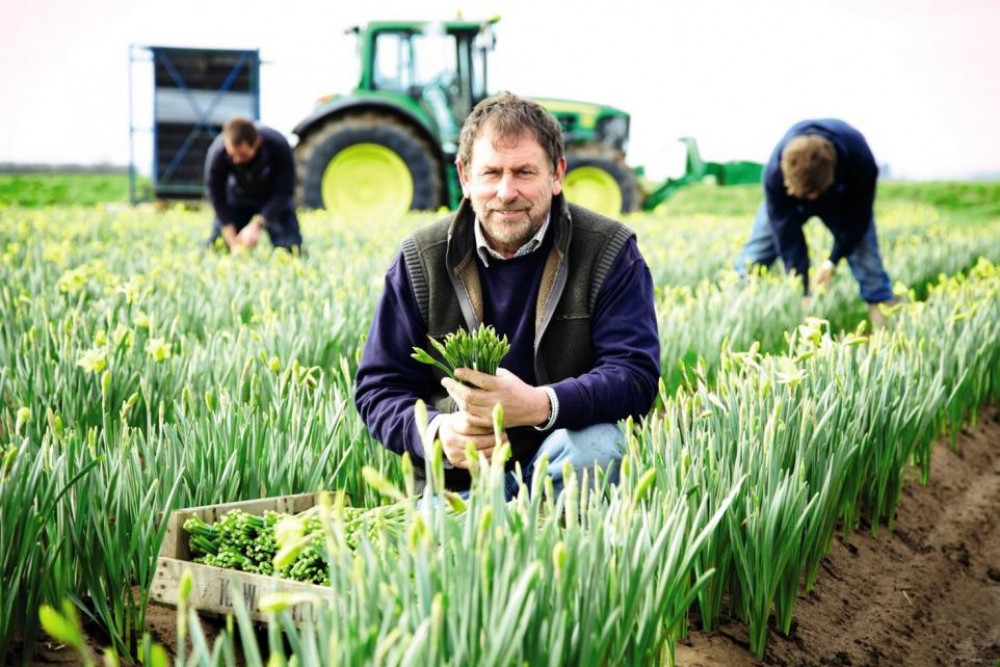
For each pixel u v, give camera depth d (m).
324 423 3.60
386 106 19.34
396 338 3.62
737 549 2.96
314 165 19.22
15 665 2.71
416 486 3.53
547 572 2.09
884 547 4.13
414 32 19.98
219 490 3.19
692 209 34.06
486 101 3.40
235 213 10.24
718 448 3.20
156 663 1.44
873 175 7.30
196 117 21.67
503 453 2.18
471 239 3.56
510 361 3.57
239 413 3.43
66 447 2.92
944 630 3.64
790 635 3.23
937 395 4.32
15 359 4.40
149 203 23.56
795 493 3.00
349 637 1.82
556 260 3.51
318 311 5.62
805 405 3.35
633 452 2.86
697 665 2.85
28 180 38.59
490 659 1.82
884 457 4.05
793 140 7.07
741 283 7.60
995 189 35.44
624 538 2.21
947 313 5.81
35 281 7.19
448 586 2.00
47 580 2.75
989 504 4.86
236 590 1.79
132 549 2.83
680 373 5.34
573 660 2.05
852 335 3.89
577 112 21.64
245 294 6.73
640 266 3.61
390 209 19.53
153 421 4.07
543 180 3.35
